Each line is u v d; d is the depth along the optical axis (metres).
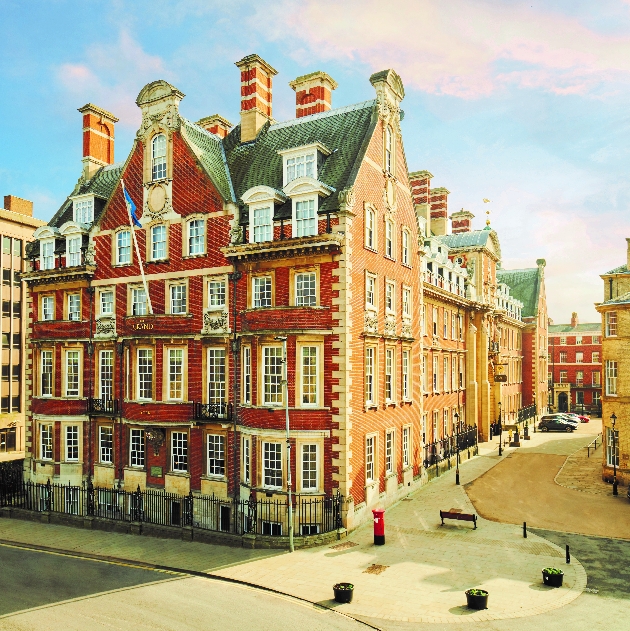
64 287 37.16
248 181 33.12
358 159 29.56
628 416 36.12
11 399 56.66
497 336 62.53
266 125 36.66
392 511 30.77
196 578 22.17
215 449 30.83
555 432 65.62
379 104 32.03
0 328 55.47
